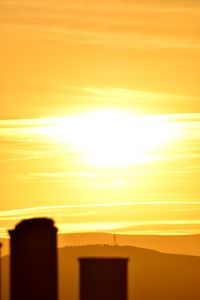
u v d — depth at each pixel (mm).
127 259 109125
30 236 111125
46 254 111188
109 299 108750
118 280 108938
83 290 109125
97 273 109000
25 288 110938
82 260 109188
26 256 111062
